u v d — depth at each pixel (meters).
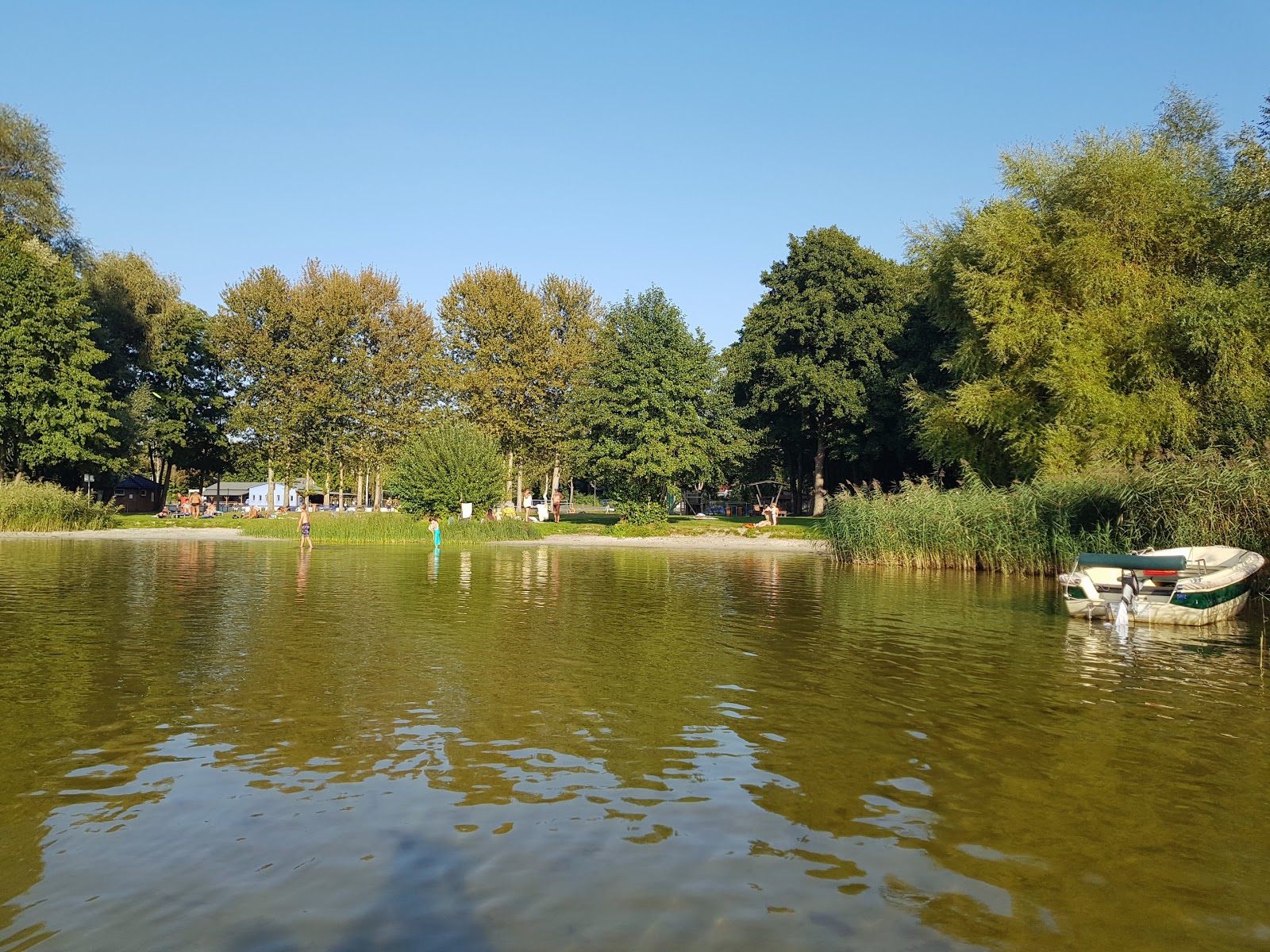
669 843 5.34
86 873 4.82
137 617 13.94
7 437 48.25
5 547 31.86
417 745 7.21
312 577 21.34
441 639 12.23
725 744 7.38
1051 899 4.68
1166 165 28.30
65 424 47.34
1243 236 26.34
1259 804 6.13
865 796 6.20
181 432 63.75
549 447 61.91
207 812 5.73
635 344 44.69
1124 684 9.86
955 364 32.47
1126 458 25.11
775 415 56.03
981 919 4.45
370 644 11.66
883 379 49.53
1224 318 24.30
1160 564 15.06
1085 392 25.95
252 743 7.19
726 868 4.99
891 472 55.94
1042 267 29.50
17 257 46.25
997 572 24.52
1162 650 12.09
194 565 24.53
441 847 5.22
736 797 6.15
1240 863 5.16
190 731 7.52
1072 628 14.05
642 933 4.23
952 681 9.91
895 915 4.47
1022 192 31.30
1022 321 28.39
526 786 6.29
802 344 51.91
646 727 7.86
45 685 9.10
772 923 4.36
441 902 4.54
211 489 98.06
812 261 51.09
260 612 14.77
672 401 44.31
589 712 8.31
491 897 4.59
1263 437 22.45
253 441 65.69
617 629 13.38
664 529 44.03
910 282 48.97
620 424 44.72
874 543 26.88
